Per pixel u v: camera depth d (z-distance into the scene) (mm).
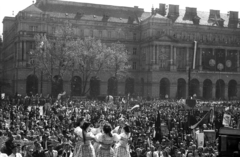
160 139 35062
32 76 131250
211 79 145250
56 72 131750
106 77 141250
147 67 141500
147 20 143625
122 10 153250
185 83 142000
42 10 139250
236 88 148875
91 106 79375
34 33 130250
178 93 144750
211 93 146250
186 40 143375
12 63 144125
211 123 46844
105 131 15016
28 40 129250
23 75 128625
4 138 22188
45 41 112000
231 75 147625
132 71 148625
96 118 48875
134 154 24531
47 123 43656
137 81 149250
